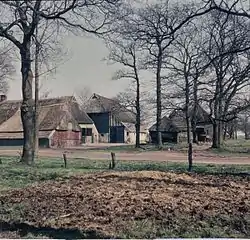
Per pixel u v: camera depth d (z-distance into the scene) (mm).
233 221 9477
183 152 47375
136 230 8750
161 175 17672
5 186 15734
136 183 15344
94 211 10586
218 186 14969
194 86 19156
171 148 54375
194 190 13781
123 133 99875
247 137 106625
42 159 32188
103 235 8383
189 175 18875
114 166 24062
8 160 30859
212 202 11617
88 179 17016
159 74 53562
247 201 11875
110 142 99688
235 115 14766
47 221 9570
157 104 55094
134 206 11102
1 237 8258
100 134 100125
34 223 9406
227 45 12953
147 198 12148
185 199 12039
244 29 12227
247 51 12141
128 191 13445
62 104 76250
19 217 10039
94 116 101500
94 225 9195
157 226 9102
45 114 74875
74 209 10852
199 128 82312
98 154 43750
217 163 29812
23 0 9773
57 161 29547
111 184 15156
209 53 14016
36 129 36719
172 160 33250
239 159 35781
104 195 12805
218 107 16484
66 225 9195
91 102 102938
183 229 8844
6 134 76000
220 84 14391
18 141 74750
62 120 74375
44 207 11188
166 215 10047
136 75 60812
